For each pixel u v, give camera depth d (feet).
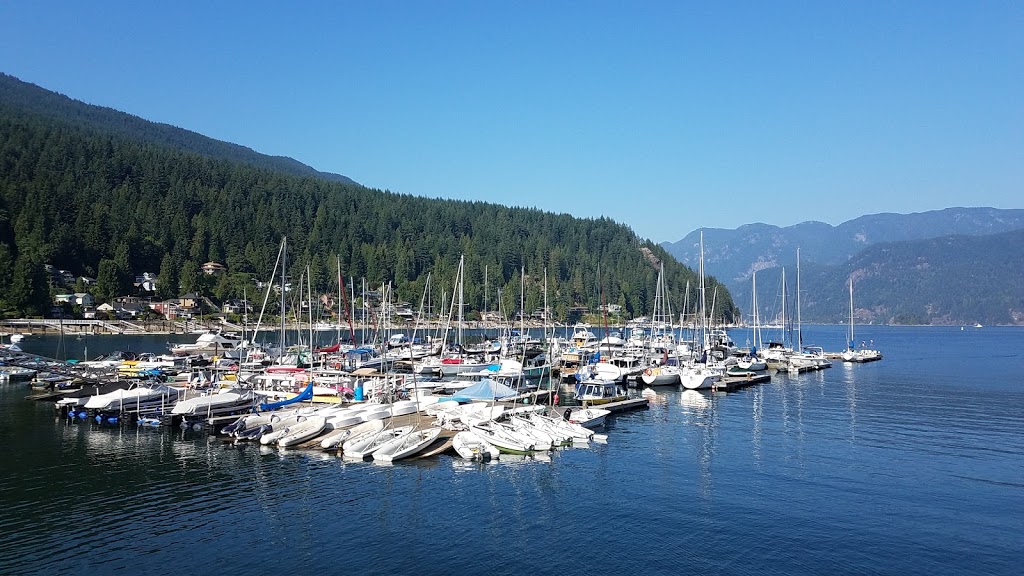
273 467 136.56
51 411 194.90
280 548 97.19
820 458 152.35
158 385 195.62
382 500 118.01
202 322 604.49
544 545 99.50
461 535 102.94
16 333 499.10
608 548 98.73
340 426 164.66
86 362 262.67
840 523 109.81
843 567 93.30
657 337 452.35
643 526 107.55
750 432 180.96
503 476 133.69
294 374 224.12
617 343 412.16
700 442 167.43
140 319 590.96
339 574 89.40
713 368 298.97
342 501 117.08
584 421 179.01
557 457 150.10
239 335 519.19
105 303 605.73
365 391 204.54
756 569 92.27
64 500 115.44
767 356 392.27
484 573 90.12
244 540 99.81
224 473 132.05
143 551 95.61
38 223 628.69
